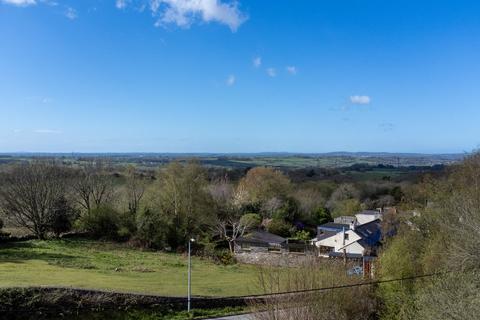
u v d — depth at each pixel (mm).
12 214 54031
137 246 56656
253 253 54531
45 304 27375
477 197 29828
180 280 38969
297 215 79500
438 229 31469
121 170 64812
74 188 59156
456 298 15945
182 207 60875
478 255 21344
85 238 57312
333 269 22672
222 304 32438
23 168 54781
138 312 29781
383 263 27656
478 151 41188
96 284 32531
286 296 20500
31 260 41781
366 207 89625
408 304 22250
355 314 22734
